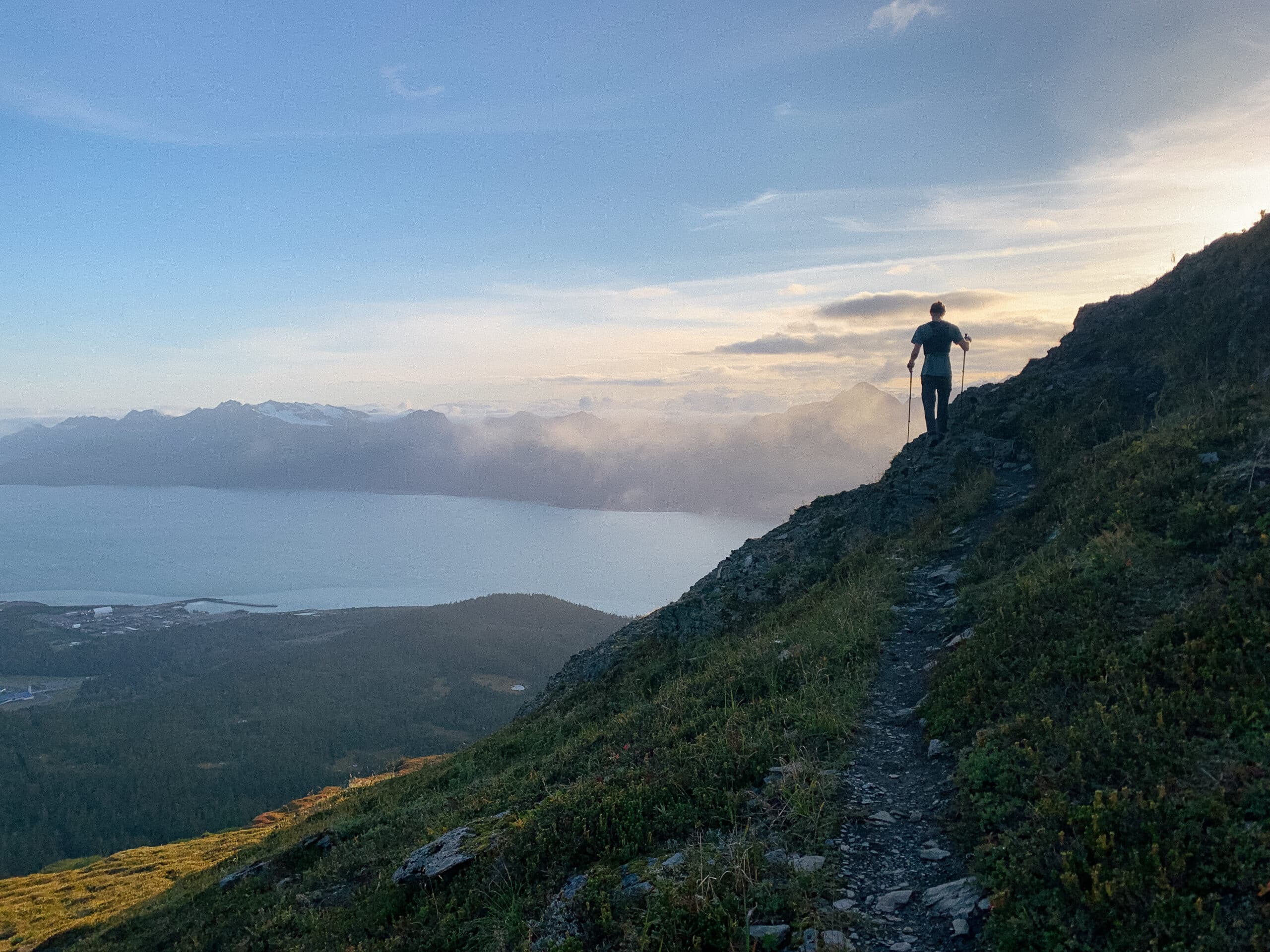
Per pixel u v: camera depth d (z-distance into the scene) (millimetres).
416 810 15133
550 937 5914
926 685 9227
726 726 9008
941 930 4801
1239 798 4832
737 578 20828
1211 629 6727
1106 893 4340
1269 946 3689
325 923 9461
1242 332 15031
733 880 5633
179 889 22047
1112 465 12305
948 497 17406
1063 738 6184
